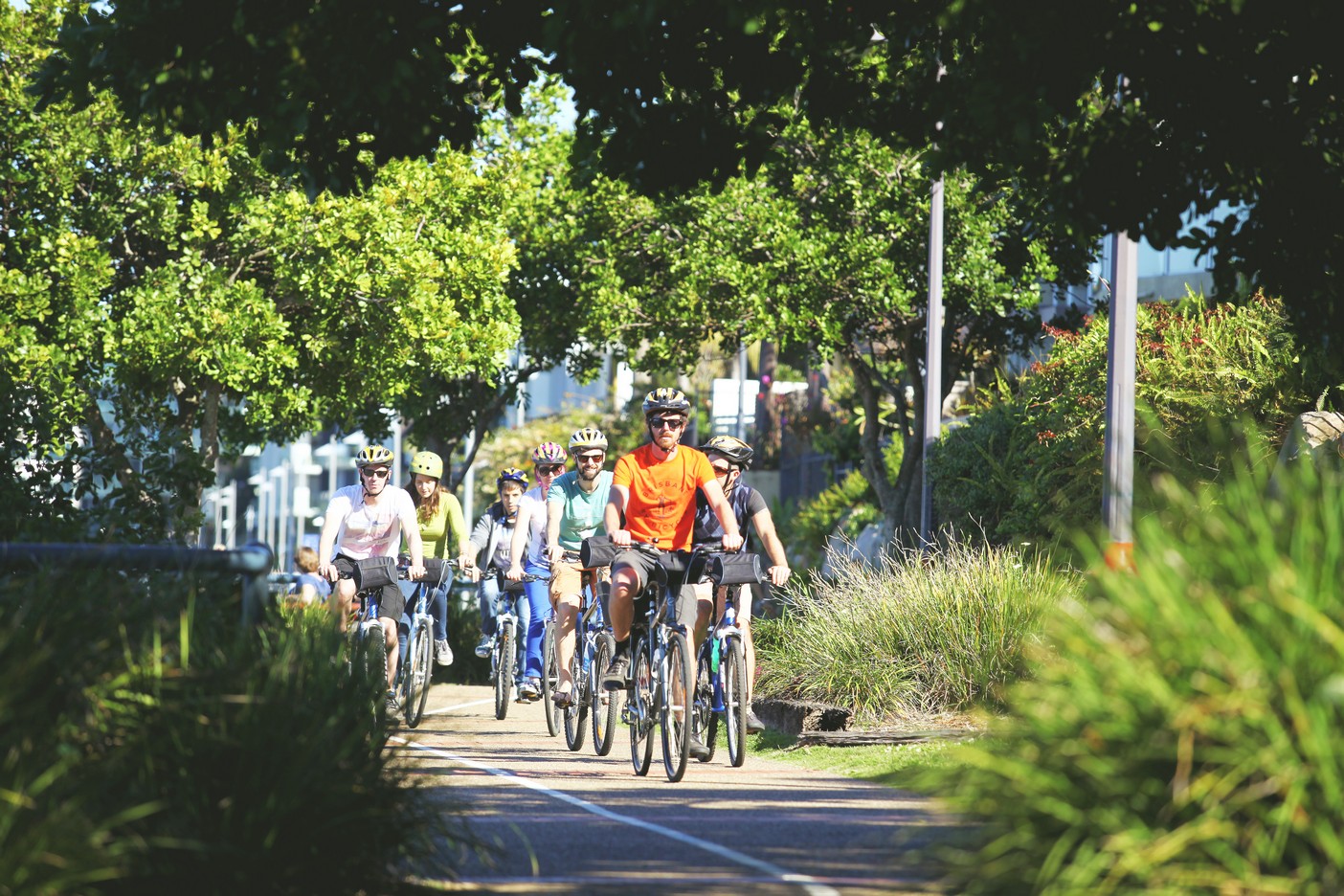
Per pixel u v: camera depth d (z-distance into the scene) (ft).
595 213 304.50
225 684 55.11
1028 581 143.13
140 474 103.35
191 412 306.14
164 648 55.88
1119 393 150.51
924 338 329.11
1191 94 95.20
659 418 111.55
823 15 100.78
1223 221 104.37
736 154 105.09
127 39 93.20
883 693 138.10
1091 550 49.52
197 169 262.26
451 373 290.15
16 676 49.83
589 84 99.66
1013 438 207.31
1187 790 42.52
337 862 54.54
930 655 139.95
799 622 155.02
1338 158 99.50
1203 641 43.14
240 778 53.06
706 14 97.35
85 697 53.21
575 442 136.98
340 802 54.19
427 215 284.61
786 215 297.33
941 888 52.54
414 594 151.23
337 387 287.07
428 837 60.70
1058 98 86.99
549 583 156.97
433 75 95.45
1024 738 47.37
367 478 143.95
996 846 45.96
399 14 90.02
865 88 106.73
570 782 106.22
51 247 259.80
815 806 93.20
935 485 226.99
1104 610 46.47
